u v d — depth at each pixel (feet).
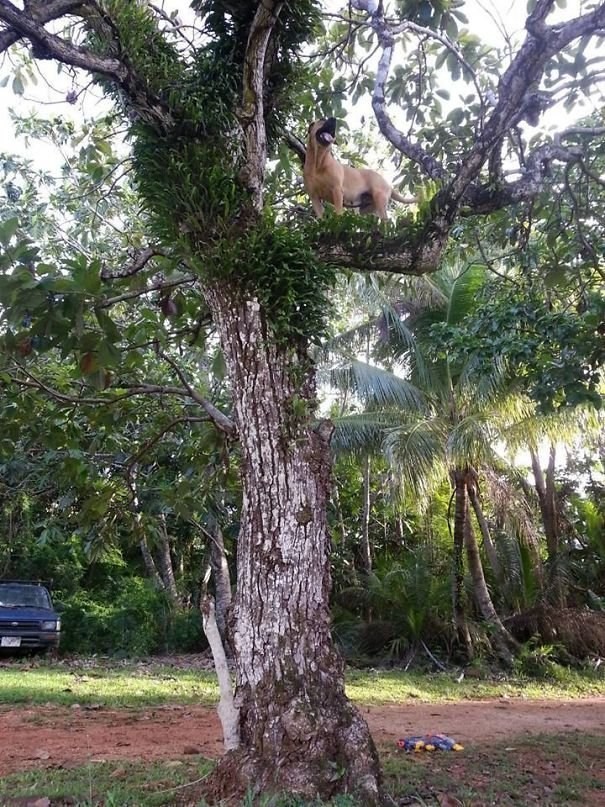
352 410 53.06
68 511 44.29
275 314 14.97
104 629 50.49
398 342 44.52
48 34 14.73
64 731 23.22
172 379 29.76
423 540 55.72
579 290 24.25
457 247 26.30
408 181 23.71
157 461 28.96
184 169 15.15
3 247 14.70
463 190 16.52
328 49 24.38
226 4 16.61
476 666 44.39
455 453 40.73
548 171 19.11
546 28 16.37
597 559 56.80
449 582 48.78
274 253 14.85
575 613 48.85
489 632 46.78
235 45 16.81
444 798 15.43
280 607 14.20
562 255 22.90
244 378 15.16
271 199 19.33
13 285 14.51
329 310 15.96
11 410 20.34
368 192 18.61
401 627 48.34
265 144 16.81
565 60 19.11
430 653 46.34
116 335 16.05
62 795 14.99
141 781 16.43
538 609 48.14
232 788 13.42
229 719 14.20
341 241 16.26
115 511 23.72
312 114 23.95
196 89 15.75
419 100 24.07
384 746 21.71
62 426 22.39
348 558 60.23
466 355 25.46
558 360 20.42
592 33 16.44
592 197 23.91
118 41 15.62
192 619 53.11
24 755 19.56
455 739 23.68
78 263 15.30
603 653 47.85
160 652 51.88
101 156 27.63
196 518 28.76
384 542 64.44
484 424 41.52
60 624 47.88
